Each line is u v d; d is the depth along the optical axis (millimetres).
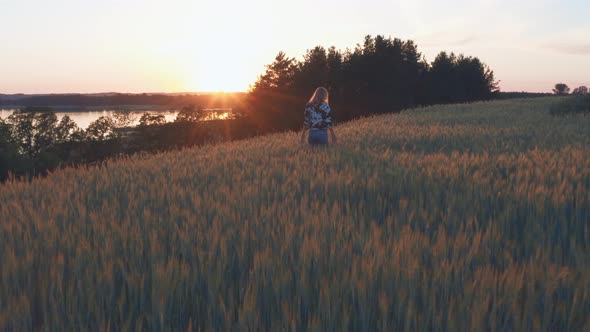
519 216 5254
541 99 52938
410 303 2779
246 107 101562
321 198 6457
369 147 12875
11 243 4312
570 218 5070
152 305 2924
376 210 5723
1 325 2764
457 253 3738
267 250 3729
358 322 2850
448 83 104688
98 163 11375
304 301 3043
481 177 7293
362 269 3320
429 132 16828
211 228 4625
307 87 94750
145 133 114188
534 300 2896
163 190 6762
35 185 8109
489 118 25391
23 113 109688
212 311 2967
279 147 13469
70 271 3693
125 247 4051
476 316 2607
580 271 3406
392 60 92750
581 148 11102
